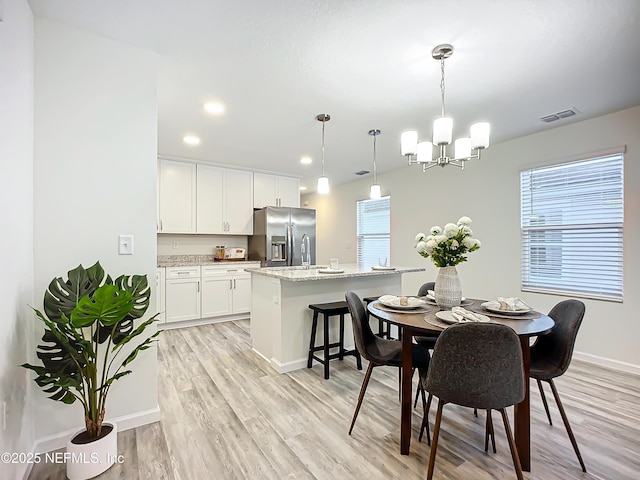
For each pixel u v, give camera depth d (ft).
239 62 7.02
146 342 6.04
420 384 6.91
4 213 4.32
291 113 9.68
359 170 17.42
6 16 4.33
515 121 10.30
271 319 10.13
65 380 4.95
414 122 10.44
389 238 17.92
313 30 5.95
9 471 4.51
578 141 10.36
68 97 5.96
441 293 7.06
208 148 13.34
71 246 5.98
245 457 5.68
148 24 5.85
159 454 5.74
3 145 4.26
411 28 5.84
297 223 17.11
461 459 5.66
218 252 16.74
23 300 5.09
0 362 4.22
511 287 12.21
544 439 6.26
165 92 8.35
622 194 9.57
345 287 11.07
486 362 4.61
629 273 9.41
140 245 6.66
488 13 5.42
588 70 7.21
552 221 11.14
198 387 8.43
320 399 7.83
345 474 5.28
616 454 5.81
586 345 10.28
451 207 14.48
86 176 6.12
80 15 5.61
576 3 5.17
